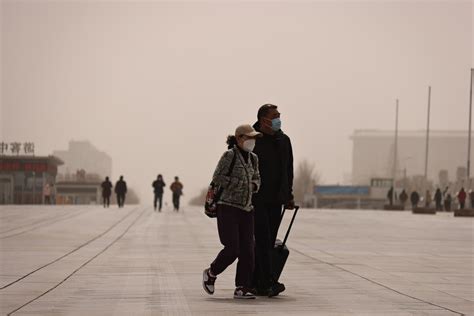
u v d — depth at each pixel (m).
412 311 11.57
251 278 12.80
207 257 19.94
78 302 12.19
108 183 61.69
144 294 13.14
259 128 13.27
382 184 150.50
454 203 104.25
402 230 36.06
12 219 39.09
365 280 15.43
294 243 26.08
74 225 34.34
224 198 12.66
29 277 15.25
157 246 23.53
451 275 16.72
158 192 54.88
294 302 12.38
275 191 13.02
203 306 11.88
